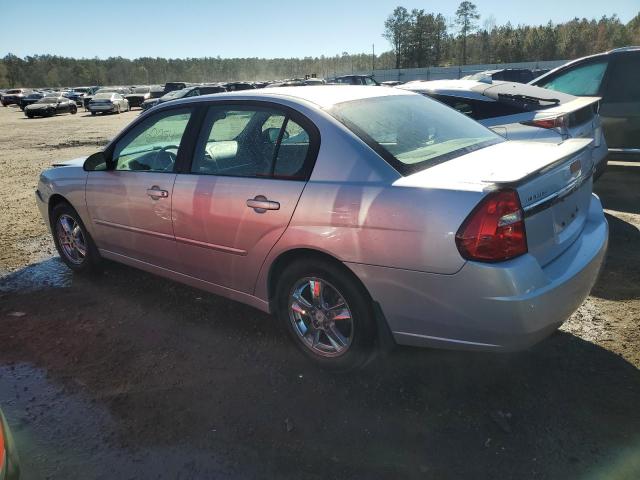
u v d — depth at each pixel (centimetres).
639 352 304
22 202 795
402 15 10794
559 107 540
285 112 307
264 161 309
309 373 304
